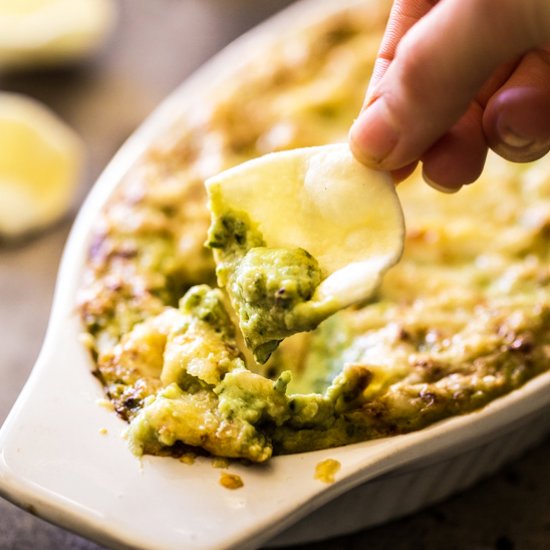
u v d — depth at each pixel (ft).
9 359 1.82
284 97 1.98
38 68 2.52
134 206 1.74
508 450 1.61
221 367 1.42
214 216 1.38
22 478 1.35
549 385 1.51
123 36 2.67
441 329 1.59
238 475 1.37
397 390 1.47
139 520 1.32
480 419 1.46
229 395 1.39
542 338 1.58
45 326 1.88
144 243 1.70
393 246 1.31
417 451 1.43
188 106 1.94
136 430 1.39
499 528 1.58
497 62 1.20
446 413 1.47
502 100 1.26
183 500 1.34
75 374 1.48
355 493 1.48
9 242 2.02
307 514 1.38
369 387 1.48
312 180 1.36
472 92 1.21
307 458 1.40
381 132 1.24
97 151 2.26
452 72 1.19
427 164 1.35
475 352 1.54
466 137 1.34
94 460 1.38
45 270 1.97
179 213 1.75
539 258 1.72
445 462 1.51
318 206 1.36
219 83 1.99
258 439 1.38
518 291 1.67
